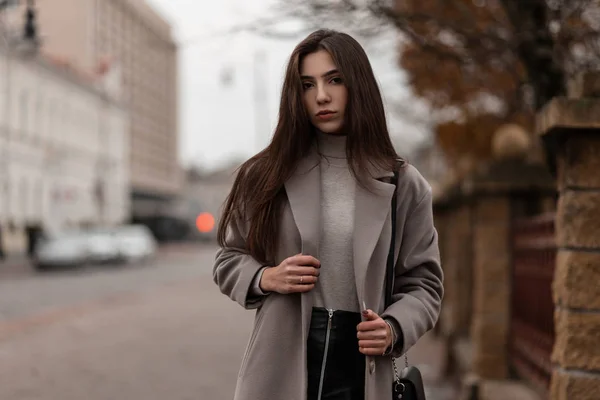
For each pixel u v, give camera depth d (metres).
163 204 76.19
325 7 6.25
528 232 5.55
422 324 2.25
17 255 35.03
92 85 49.22
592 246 3.20
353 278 2.25
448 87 10.10
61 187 43.94
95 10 32.81
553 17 5.95
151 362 7.95
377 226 2.23
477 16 8.06
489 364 6.18
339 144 2.35
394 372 2.32
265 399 2.24
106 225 52.34
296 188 2.28
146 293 18.03
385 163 2.30
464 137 11.05
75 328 10.95
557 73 5.89
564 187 3.29
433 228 2.39
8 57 36.53
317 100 2.28
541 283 5.06
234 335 10.20
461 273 8.37
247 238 2.32
